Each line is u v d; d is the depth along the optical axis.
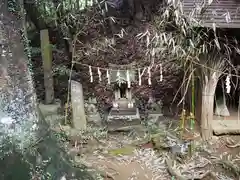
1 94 2.21
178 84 4.68
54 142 2.58
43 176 2.19
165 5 3.35
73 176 2.43
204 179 2.96
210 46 3.06
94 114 4.29
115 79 3.92
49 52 4.46
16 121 2.24
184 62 3.37
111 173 3.09
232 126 3.76
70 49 4.92
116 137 3.88
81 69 4.94
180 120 3.99
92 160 3.32
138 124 4.08
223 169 3.11
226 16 2.79
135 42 5.13
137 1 5.85
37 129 2.38
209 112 3.56
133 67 4.19
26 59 2.40
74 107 3.99
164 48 3.42
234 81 3.93
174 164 3.18
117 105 4.17
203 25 2.84
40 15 4.76
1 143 2.13
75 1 4.73
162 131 3.83
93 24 5.22
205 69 3.33
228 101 4.22
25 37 2.41
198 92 3.71
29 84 2.40
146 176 3.06
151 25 4.66
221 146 3.54
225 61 3.31
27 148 2.22
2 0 2.18
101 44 5.12
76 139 3.73
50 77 4.48
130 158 3.39
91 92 4.64
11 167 2.10
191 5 3.08
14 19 2.28
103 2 5.34
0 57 2.19
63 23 4.65
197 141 3.60
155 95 4.71
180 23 2.82
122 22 5.84
